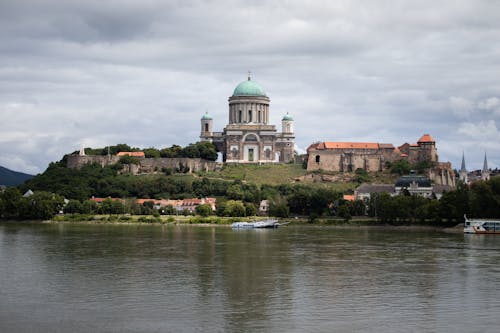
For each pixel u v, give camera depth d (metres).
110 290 138.75
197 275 158.25
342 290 139.50
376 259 187.38
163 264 176.38
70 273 160.62
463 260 185.00
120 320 113.88
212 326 110.31
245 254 199.38
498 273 161.62
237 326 110.25
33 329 108.69
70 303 126.25
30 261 181.75
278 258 189.38
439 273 161.62
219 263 178.88
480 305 125.75
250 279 152.50
